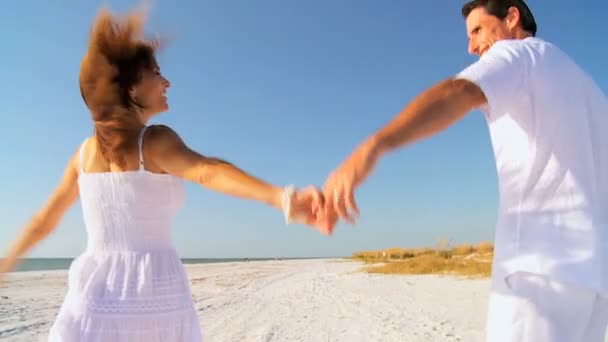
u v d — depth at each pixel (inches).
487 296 410.0
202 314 368.8
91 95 71.4
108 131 71.0
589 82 69.6
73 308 69.2
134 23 73.9
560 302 62.9
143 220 71.0
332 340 246.7
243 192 65.4
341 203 53.4
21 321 338.3
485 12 83.3
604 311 67.2
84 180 72.9
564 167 64.7
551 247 63.5
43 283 725.3
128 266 69.9
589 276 62.1
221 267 1628.9
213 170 67.2
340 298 452.8
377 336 250.2
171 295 70.9
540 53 66.2
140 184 70.3
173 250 74.5
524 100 64.0
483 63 63.6
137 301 68.1
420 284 576.4
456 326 268.8
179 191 74.6
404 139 54.1
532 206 65.7
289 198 60.7
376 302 404.2
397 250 1718.8
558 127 64.6
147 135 70.7
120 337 67.1
